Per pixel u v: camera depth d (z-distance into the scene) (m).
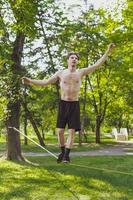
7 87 22.08
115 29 36.09
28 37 23.86
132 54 36.25
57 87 30.61
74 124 7.20
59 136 7.34
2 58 21.55
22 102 25.22
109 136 68.88
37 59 28.20
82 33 28.25
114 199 13.25
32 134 55.19
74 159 23.06
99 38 29.08
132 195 13.74
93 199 13.20
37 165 20.25
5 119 22.59
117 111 50.12
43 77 28.03
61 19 25.89
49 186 14.90
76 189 14.39
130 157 24.59
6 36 22.22
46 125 47.16
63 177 16.41
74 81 7.14
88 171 17.75
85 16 33.12
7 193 13.87
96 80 42.84
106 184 15.10
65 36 26.20
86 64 31.83
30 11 22.38
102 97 44.81
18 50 23.20
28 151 31.62
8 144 22.94
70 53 7.18
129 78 37.97
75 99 7.24
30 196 13.45
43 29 25.20
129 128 77.06
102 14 35.25
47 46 26.84
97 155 27.17
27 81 7.20
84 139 51.38
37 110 35.69
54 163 21.22
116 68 36.00
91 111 47.91
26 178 16.56
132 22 36.06
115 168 18.94
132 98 43.41
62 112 7.25
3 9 21.86
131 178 16.23
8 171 18.38
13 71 22.34
